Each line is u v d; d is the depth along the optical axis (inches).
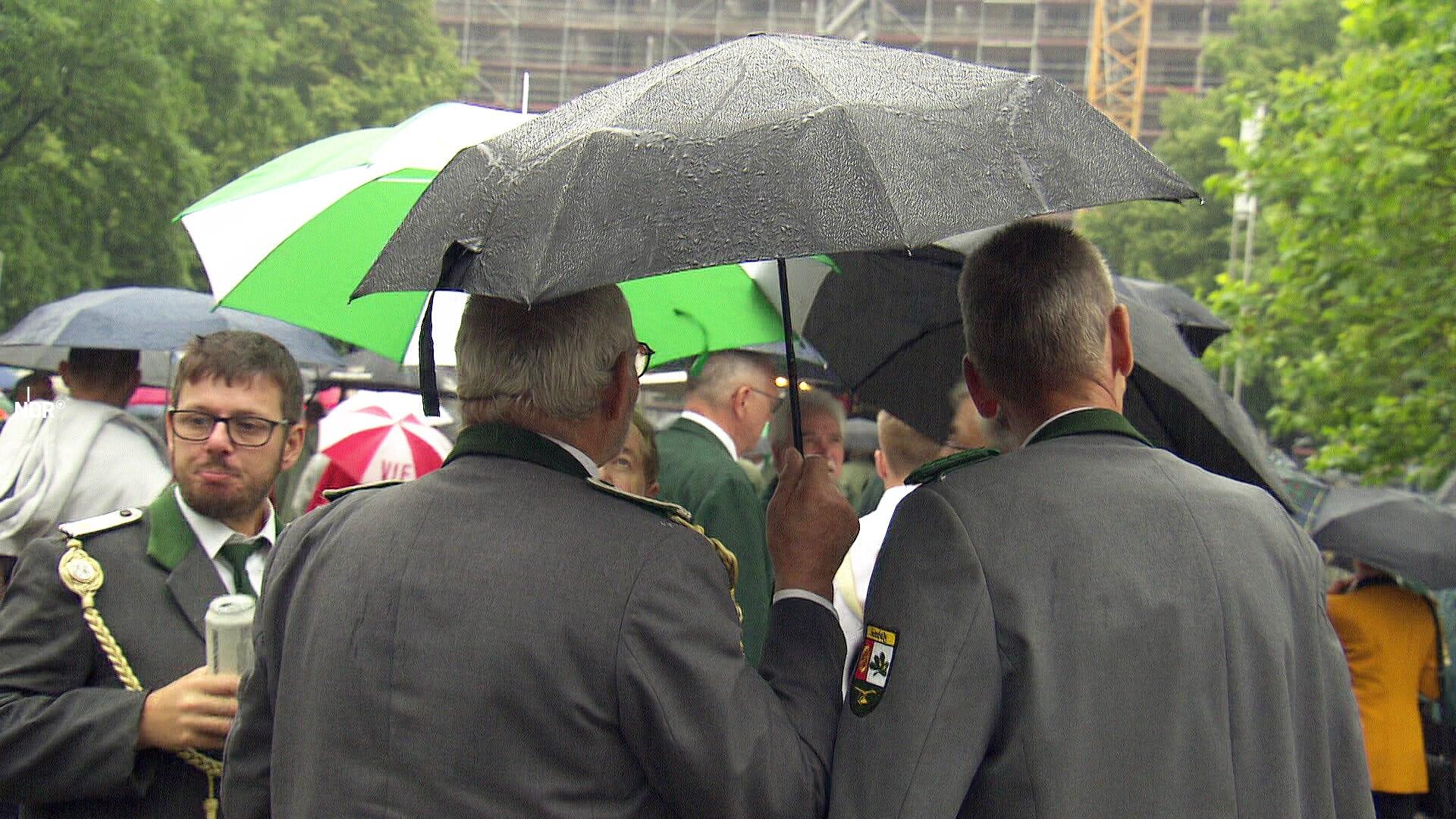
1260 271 816.9
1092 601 68.1
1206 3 3176.7
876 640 71.1
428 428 221.9
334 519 75.2
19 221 678.5
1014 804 66.2
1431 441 355.6
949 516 71.3
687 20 2979.8
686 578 68.7
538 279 60.4
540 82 3011.8
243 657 90.1
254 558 101.1
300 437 106.3
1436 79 330.6
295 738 70.5
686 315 113.3
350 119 1534.2
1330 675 73.9
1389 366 362.6
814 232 58.0
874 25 2999.5
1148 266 1675.7
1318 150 355.6
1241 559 71.1
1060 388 76.7
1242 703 68.7
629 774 67.2
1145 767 66.7
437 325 105.3
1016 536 69.9
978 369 79.8
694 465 162.6
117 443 159.9
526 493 70.3
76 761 87.4
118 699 89.2
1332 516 217.5
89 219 721.0
